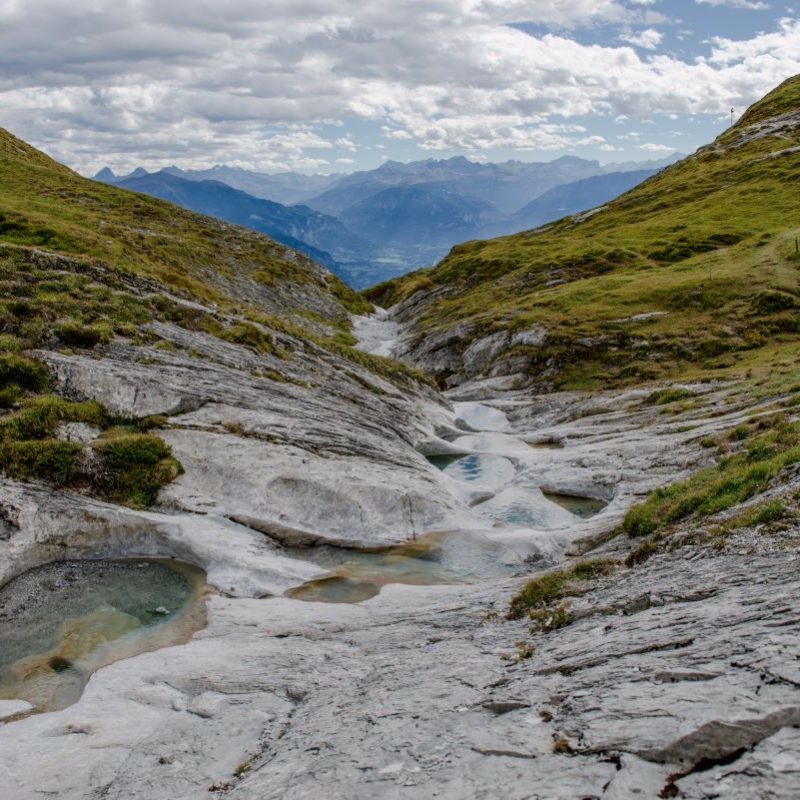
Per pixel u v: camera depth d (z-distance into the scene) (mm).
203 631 23516
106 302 44094
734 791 8602
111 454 32406
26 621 24375
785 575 15156
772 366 52219
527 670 15359
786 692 10000
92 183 129000
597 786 9578
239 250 118875
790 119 154500
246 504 32250
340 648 21156
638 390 56125
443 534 33406
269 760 14445
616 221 132750
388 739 13320
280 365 46812
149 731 17203
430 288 128125
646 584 18766
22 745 16969
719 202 119500
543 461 44156
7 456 30422
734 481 24578
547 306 81312
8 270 43781
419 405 55750
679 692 11242
